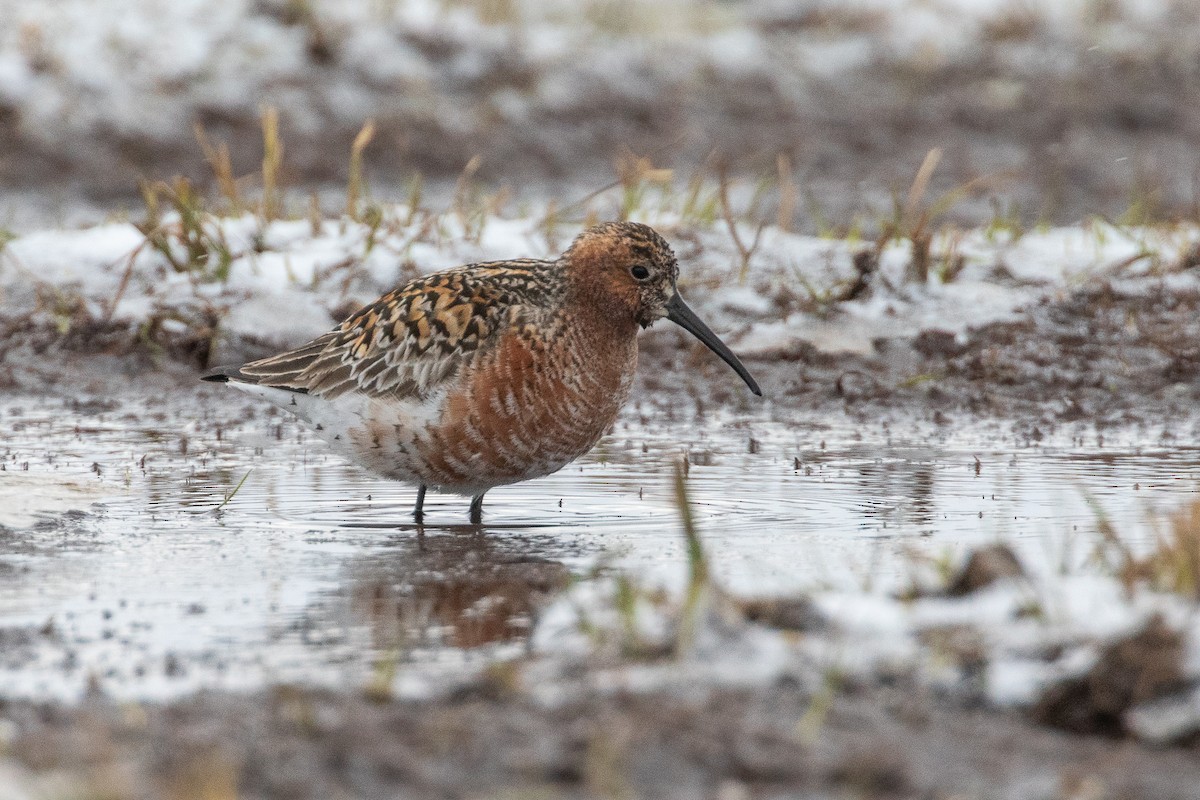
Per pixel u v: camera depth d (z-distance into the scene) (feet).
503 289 36.52
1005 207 82.58
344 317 53.83
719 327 54.54
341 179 84.94
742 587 28.86
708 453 44.39
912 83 102.12
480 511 37.73
